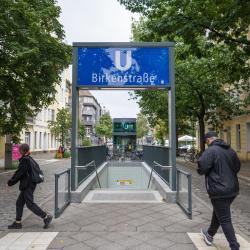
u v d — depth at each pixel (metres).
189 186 8.04
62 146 41.38
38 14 18.56
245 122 31.14
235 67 16.89
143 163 21.56
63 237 6.62
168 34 15.02
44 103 21.30
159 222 7.72
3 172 20.06
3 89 20.41
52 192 12.69
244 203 10.43
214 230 6.04
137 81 10.98
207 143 6.00
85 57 10.98
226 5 13.63
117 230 7.09
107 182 22.02
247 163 26.89
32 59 17.70
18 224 7.24
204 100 29.19
